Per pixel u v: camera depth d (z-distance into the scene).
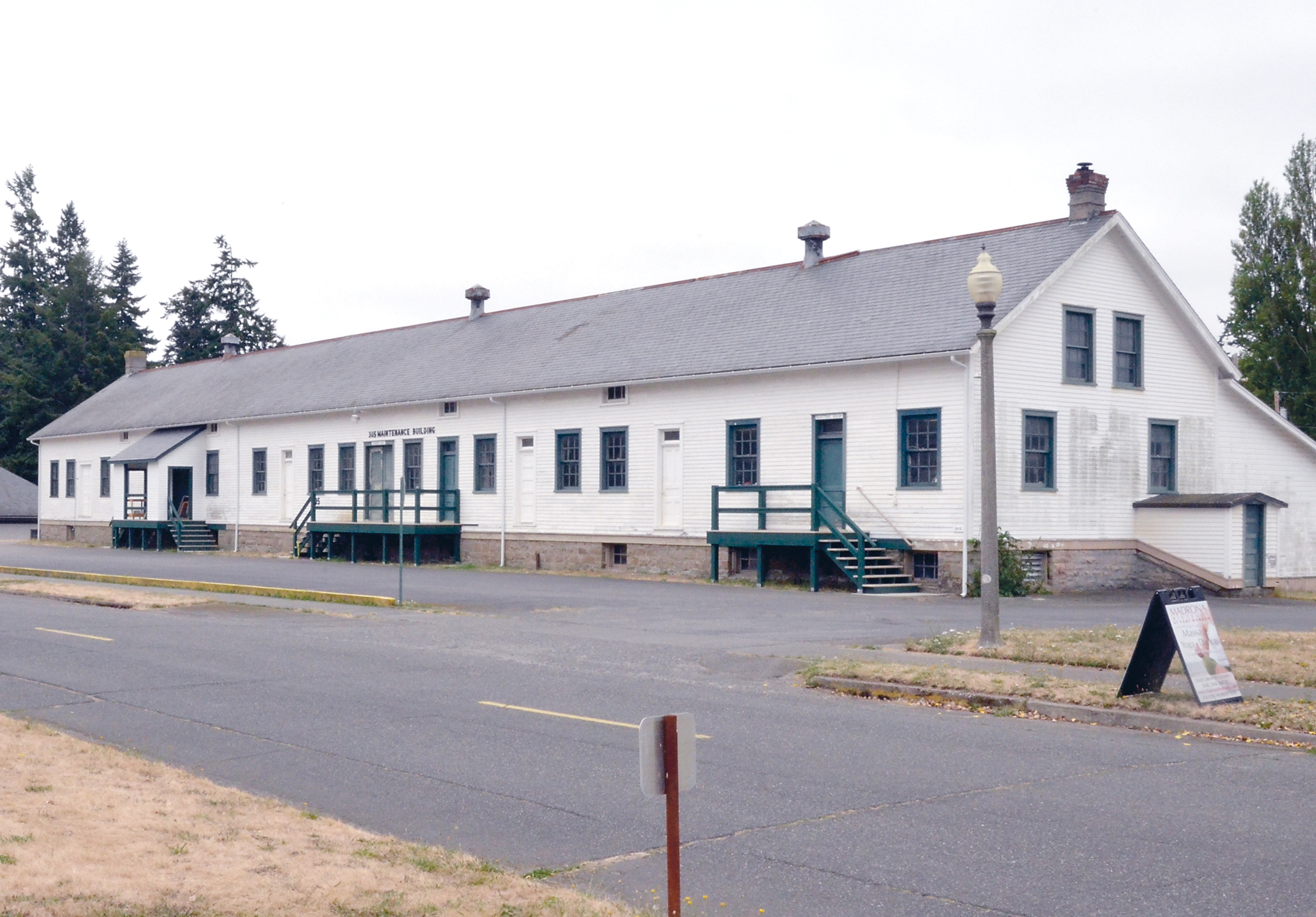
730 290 35.41
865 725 11.74
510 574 33.28
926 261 30.86
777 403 29.94
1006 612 22.61
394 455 40.75
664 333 34.66
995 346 26.61
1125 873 7.08
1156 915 6.38
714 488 30.17
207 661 16.02
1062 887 6.85
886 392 27.75
